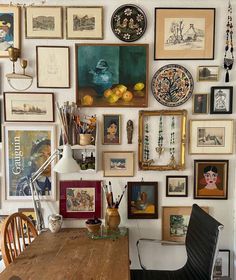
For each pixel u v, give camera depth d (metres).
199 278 1.55
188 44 1.96
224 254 2.02
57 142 2.01
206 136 2.00
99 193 2.03
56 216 1.91
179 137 2.00
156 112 1.97
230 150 2.00
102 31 1.96
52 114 2.00
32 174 2.02
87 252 1.57
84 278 1.30
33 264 1.43
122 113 2.00
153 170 2.01
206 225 1.54
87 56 1.97
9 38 1.96
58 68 1.98
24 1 1.95
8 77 1.94
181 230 2.03
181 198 2.02
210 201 2.02
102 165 2.02
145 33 1.96
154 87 1.98
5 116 2.00
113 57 1.97
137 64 1.97
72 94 2.00
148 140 2.01
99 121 2.00
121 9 1.95
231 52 1.96
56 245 1.67
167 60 1.97
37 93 1.99
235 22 1.95
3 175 2.01
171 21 1.95
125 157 2.01
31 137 2.01
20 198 2.02
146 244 2.04
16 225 1.72
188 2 1.95
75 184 2.03
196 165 2.00
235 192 2.00
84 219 2.03
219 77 1.97
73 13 1.95
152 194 2.02
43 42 1.97
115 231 1.87
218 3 1.94
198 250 1.59
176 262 2.04
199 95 1.98
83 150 1.99
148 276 1.70
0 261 1.93
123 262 1.45
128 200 2.02
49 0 1.95
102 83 1.98
